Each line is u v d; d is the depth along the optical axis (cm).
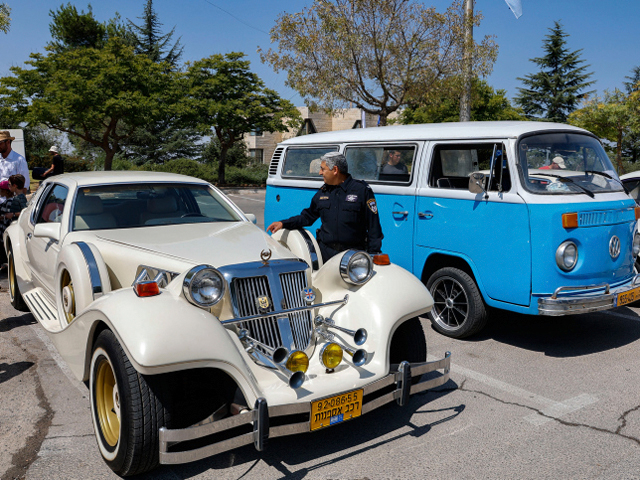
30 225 558
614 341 543
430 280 573
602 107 2092
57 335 370
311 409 292
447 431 359
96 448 335
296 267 352
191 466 319
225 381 311
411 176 589
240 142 4738
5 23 1623
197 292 302
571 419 376
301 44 1438
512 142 495
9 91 2630
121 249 395
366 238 477
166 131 4628
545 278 468
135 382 282
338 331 356
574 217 468
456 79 1430
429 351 514
